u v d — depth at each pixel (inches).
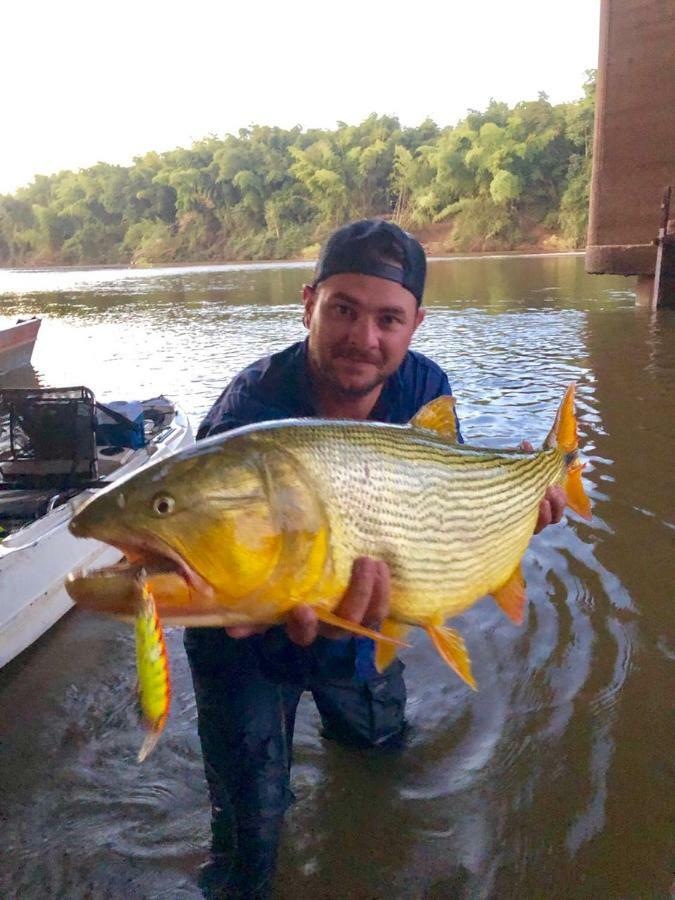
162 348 253.3
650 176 259.0
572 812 49.6
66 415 84.1
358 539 32.3
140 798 53.0
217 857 46.9
